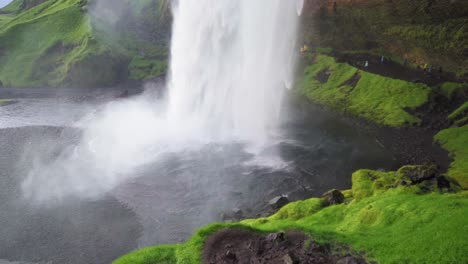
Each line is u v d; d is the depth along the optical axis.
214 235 30.02
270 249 26.77
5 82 142.00
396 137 73.75
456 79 97.25
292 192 49.03
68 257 34.94
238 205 45.34
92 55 142.75
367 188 42.03
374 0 123.94
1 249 36.25
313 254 25.41
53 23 166.00
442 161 61.19
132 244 36.94
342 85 108.75
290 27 110.25
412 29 115.31
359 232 29.08
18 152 65.69
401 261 23.20
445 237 24.25
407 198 33.56
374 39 126.69
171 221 41.34
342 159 61.84
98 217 42.16
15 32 158.38
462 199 30.80
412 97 88.25
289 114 90.81
